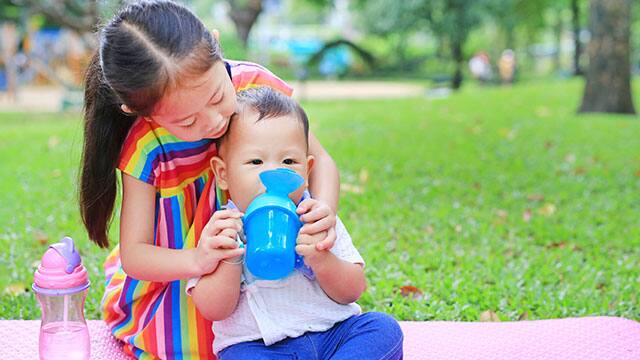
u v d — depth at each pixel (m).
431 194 4.95
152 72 1.80
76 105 13.25
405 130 7.49
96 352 2.44
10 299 3.14
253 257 1.88
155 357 2.34
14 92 16.09
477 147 6.53
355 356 1.98
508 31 23.22
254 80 2.32
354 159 6.00
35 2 9.16
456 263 3.70
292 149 2.06
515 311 3.07
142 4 1.91
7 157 6.37
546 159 6.09
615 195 5.03
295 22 54.53
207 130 1.94
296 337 2.06
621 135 7.19
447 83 20.22
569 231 4.15
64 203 4.68
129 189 2.18
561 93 11.05
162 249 2.10
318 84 24.23
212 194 2.25
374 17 21.66
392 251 3.86
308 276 2.12
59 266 2.08
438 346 2.54
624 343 2.53
